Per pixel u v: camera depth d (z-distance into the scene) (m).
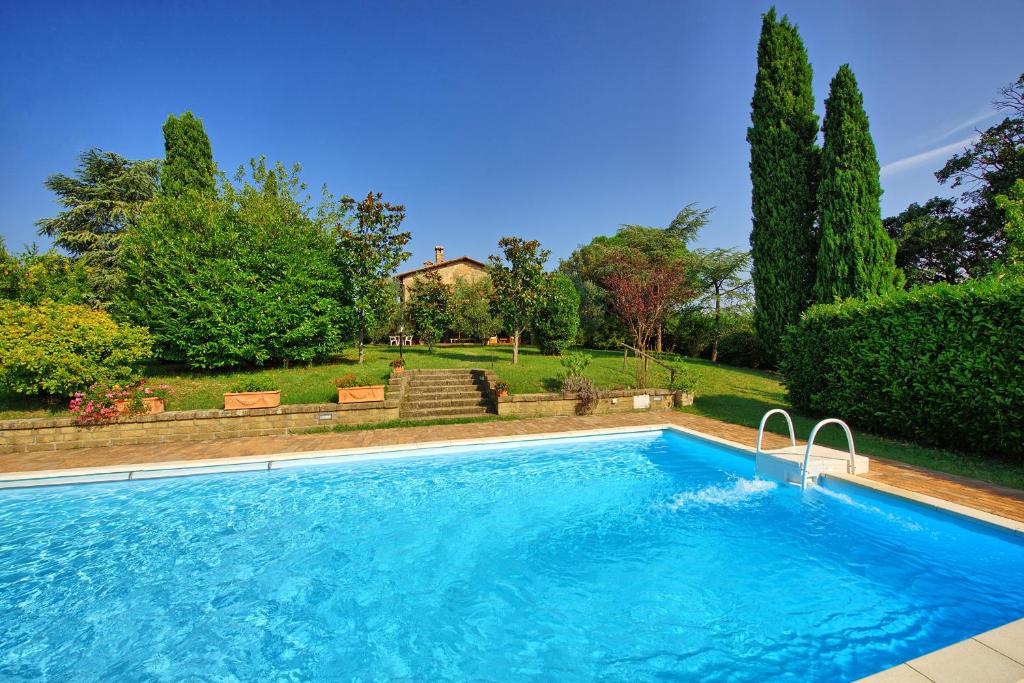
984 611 3.78
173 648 3.55
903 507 5.44
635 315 15.32
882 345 8.70
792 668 3.20
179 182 21.48
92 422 8.55
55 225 24.05
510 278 15.30
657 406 12.28
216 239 13.27
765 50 18.50
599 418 11.10
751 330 21.53
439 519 5.88
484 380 12.66
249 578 4.55
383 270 15.52
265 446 8.48
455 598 4.22
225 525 5.69
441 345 28.98
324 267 14.82
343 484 7.06
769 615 3.84
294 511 6.11
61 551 5.05
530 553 5.02
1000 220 17.31
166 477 7.25
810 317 10.67
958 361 7.42
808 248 17.52
